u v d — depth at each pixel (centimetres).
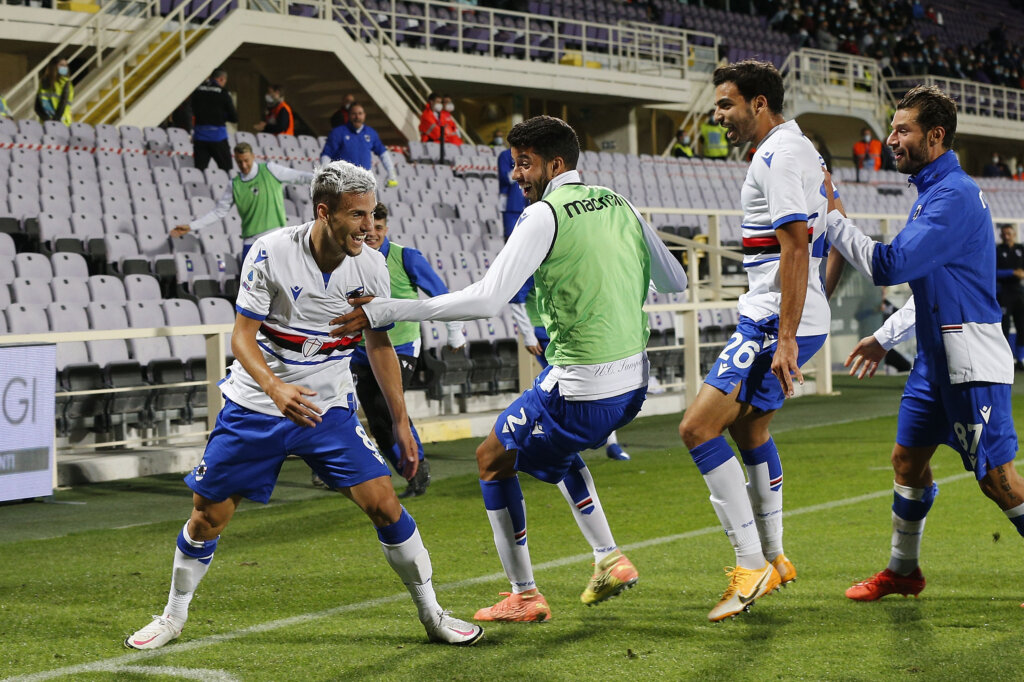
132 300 1634
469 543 902
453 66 3312
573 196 616
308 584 767
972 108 5222
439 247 2181
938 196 613
